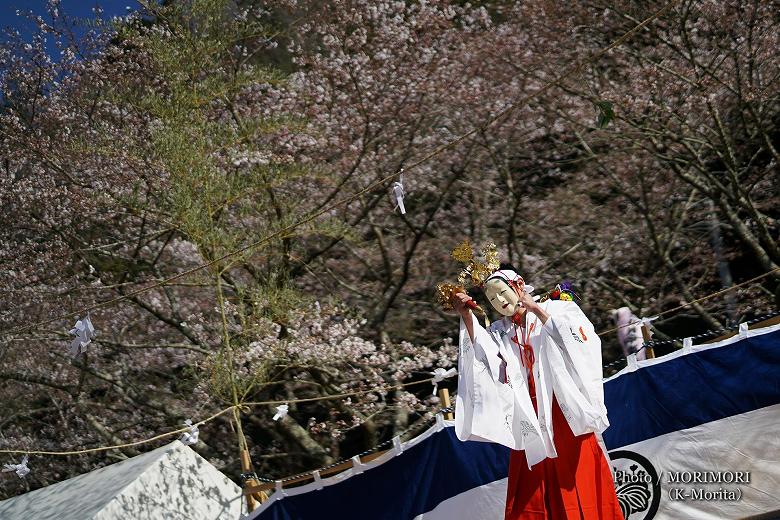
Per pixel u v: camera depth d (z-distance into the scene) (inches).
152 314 542.3
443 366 498.0
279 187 494.6
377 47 557.9
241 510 290.8
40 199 529.3
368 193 562.6
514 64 561.0
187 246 519.5
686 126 497.4
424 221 585.6
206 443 573.0
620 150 544.7
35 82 557.3
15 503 320.5
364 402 480.1
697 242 573.6
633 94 520.4
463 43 571.5
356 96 555.5
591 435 185.6
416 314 587.2
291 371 518.0
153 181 476.1
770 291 562.6
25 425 605.9
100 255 562.6
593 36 570.6
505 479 251.8
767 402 233.5
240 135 450.6
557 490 182.2
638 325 265.4
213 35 458.6
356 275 592.7
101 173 502.6
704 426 237.8
